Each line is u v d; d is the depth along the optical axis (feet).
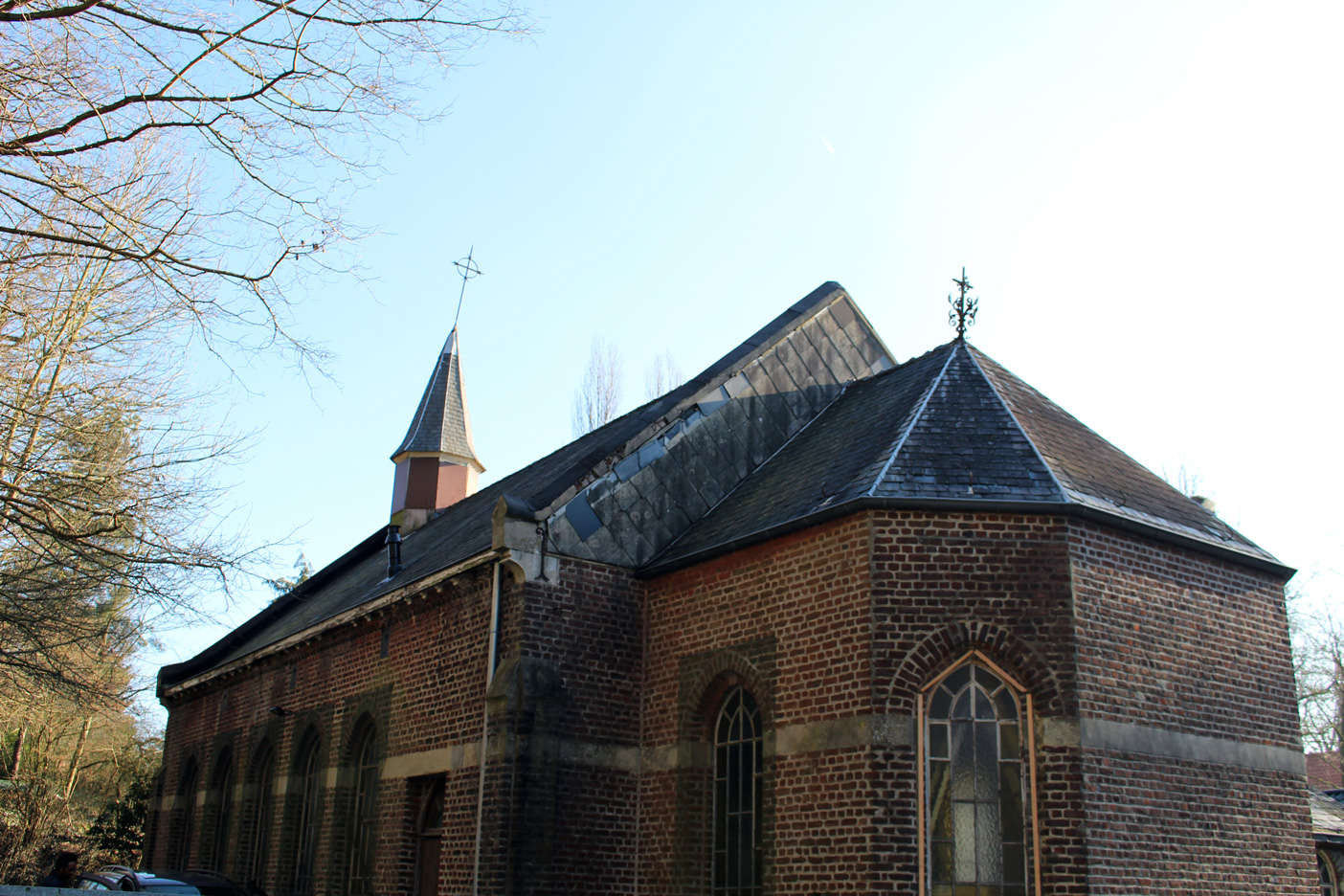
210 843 83.30
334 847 64.08
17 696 58.54
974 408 49.75
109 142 29.89
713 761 49.57
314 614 81.71
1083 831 38.42
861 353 69.21
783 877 42.75
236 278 31.71
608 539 54.90
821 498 47.06
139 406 43.83
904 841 39.42
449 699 55.98
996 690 41.39
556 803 49.55
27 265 37.06
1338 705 116.37
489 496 85.05
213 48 29.30
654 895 49.52
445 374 102.63
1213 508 57.16
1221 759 43.78
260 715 79.82
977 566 42.16
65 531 36.81
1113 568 43.24
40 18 28.84
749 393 62.59
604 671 52.85
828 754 42.16
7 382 39.29
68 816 119.14
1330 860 64.08
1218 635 46.01
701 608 51.21
